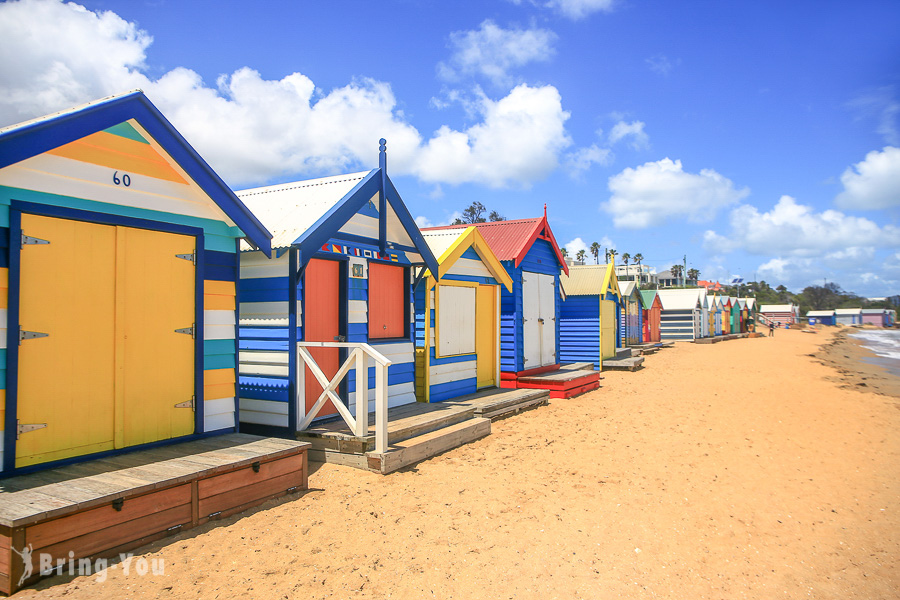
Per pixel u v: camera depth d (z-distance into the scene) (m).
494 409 9.99
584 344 19.28
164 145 5.46
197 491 4.72
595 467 7.26
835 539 5.26
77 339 4.89
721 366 21.64
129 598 3.57
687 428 9.94
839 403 13.09
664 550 4.84
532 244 13.52
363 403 6.46
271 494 5.43
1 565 3.54
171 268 5.70
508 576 4.23
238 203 6.12
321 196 7.86
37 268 4.61
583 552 4.71
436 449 7.39
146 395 5.45
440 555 4.50
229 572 4.00
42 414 4.64
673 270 125.12
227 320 6.30
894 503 6.27
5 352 4.41
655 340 36.84
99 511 3.99
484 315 12.06
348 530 4.87
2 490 4.08
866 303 150.88
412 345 9.41
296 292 7.01
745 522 5.58
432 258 9.49
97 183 5.02
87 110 4.74
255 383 7.33
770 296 139.00
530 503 5.79
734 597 4.11
